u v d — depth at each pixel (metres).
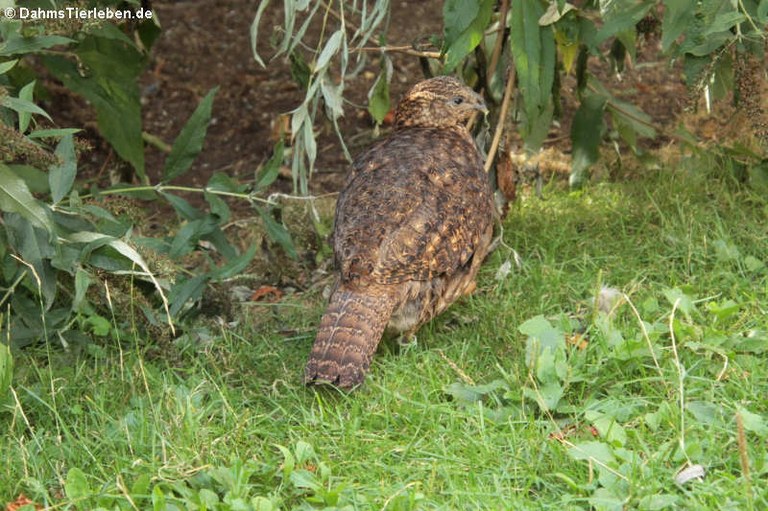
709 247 11.22
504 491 7.61
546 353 8.77
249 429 8.56
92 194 10.44
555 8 10.48
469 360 9.56
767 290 10.04
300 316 11.06
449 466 7.89
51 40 9.02
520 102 12.08
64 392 9.09
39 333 9.64
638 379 8.70
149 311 9.52
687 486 7.54
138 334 10.02
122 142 12.41
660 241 11.48
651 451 7.92
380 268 9.06
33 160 8.76
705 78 10.45
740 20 9.54
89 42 11.91
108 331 9.88
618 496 7.35
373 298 8.98
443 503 7.54
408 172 9.81
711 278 10.58
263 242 11.66
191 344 10.02
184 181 14.46
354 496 7.51
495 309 10.38
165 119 15.79
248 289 11.74
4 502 7.63
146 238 10.41
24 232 9.09
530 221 12.27
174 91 16.34
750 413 8.05
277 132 14.77
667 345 9.41
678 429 8.05
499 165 11.70
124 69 12.12
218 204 10.57
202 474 7.77
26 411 8.91
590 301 10.17
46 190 9.95
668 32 9.84
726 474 7.45
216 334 10.48
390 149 10.29
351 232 9.33
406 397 9.01
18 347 9.62
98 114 12.31
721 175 12.62
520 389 8.69
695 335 9.28
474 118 11.77
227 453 8.15
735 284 10.36
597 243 11.71
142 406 8.66
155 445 8.23
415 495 7.37
